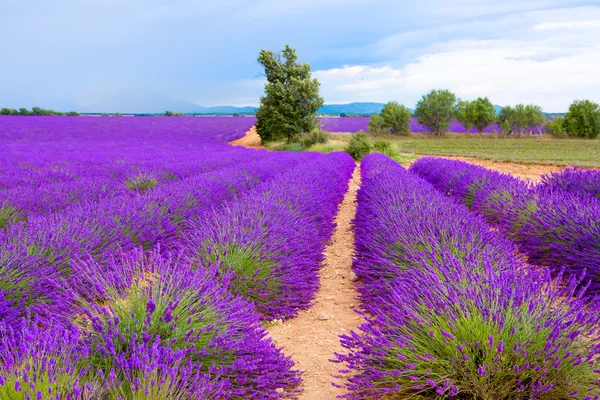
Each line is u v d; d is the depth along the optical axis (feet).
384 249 14.24
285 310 12.75
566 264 14.98
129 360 7.11
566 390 7.04
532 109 172.14
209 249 13.34
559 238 15.67
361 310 13.14
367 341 8.55
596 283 13.24
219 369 7.89
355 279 16.20
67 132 146.51
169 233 18.72
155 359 6.64
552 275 14.98
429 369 7.36
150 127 187.73
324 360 10.12
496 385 7.22
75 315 8.84
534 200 20.43
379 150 87.81
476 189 28.22
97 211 17.87
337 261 18.81
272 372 8.52
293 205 20.81
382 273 13.29
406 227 14.62
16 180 28.94
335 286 15.65
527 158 70.33
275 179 30.68
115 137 138.10
